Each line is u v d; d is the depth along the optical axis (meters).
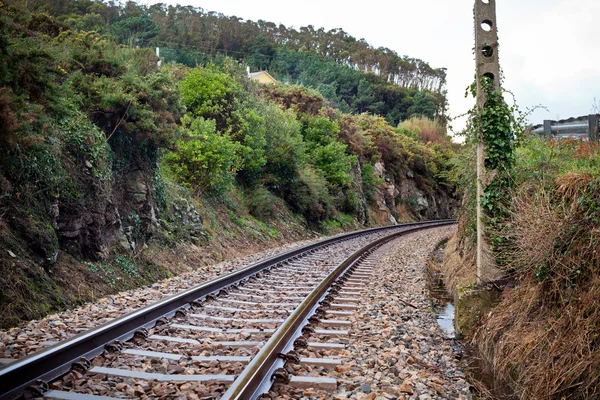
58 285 7.11
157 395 3.76
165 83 11.87
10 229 6.66
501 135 7.22
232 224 17.36
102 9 63.16
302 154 24.08
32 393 3.60
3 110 6.10
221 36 92.81
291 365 4.54
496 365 5.30
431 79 134.38
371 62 130.12
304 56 104.62
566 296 4.91
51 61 7.72
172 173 15.91
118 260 9.12
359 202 35.19
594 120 7.85
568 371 4.22
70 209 8.08
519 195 6.56
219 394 3.72
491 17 7.38
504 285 6.71
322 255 15.03
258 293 8.39
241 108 21.08
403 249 18.02
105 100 9.72
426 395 4.18
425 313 7.78
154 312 6.03
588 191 5.26
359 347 5.44
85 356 4.49
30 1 8.94
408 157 49.06
